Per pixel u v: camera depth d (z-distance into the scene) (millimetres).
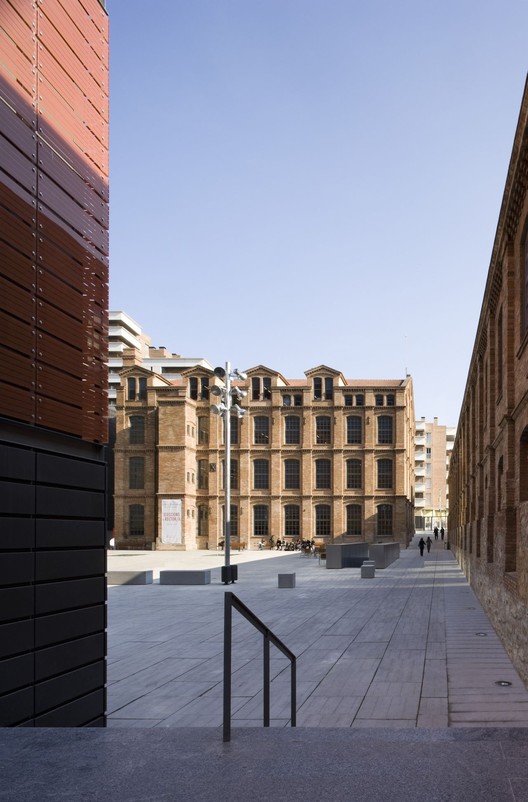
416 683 12094
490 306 20750
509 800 3283
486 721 9797
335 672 13023
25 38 6594
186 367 115500
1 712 5668
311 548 63781
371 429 73000
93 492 7535
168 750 4055
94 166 7895
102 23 8219
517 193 14242
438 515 147875
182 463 71812
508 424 15922
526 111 12258
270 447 73938
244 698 11125
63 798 3396
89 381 7570
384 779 3545
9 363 6188
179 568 43469
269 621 19859
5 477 5980
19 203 6402
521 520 12750
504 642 15406
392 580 34062
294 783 3520
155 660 14188
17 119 6406
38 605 6320
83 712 6969
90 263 7719
